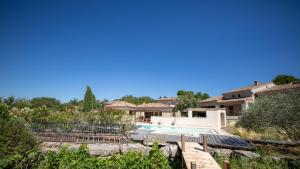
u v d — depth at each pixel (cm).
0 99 2198
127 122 1717
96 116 1727
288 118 1121
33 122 1662
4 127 903
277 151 1229
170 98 7031
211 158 934
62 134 1598
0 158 791
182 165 1065
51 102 5109
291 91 1277
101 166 714
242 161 1107
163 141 1387
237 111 3753
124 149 1295
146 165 756
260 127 1281
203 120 2953
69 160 743
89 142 1473
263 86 3900
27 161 848
